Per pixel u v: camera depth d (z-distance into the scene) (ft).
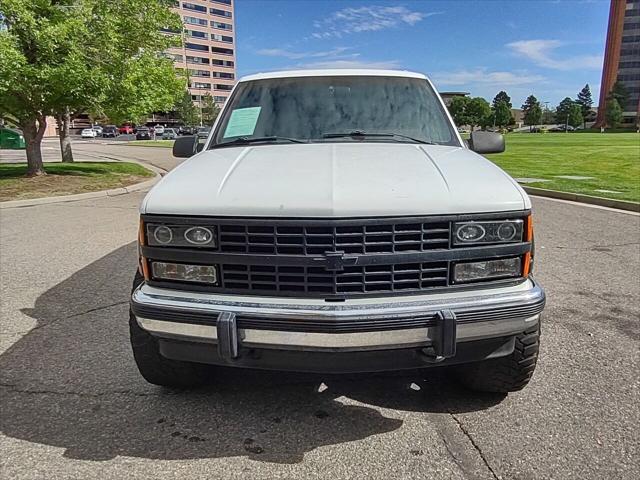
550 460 7.99
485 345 8.30
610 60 351.46
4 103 38.96
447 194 7.77
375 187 7.80
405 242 7.55
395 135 11.26
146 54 45.24
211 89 406.00
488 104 359.46
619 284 16.65
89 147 118.11
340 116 11.62
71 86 36.86
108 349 12.05
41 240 23.08
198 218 7.72
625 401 9.65
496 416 9.27
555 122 423.23
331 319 7.37
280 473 7.78
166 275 8.02
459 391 10.18
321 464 7.99
